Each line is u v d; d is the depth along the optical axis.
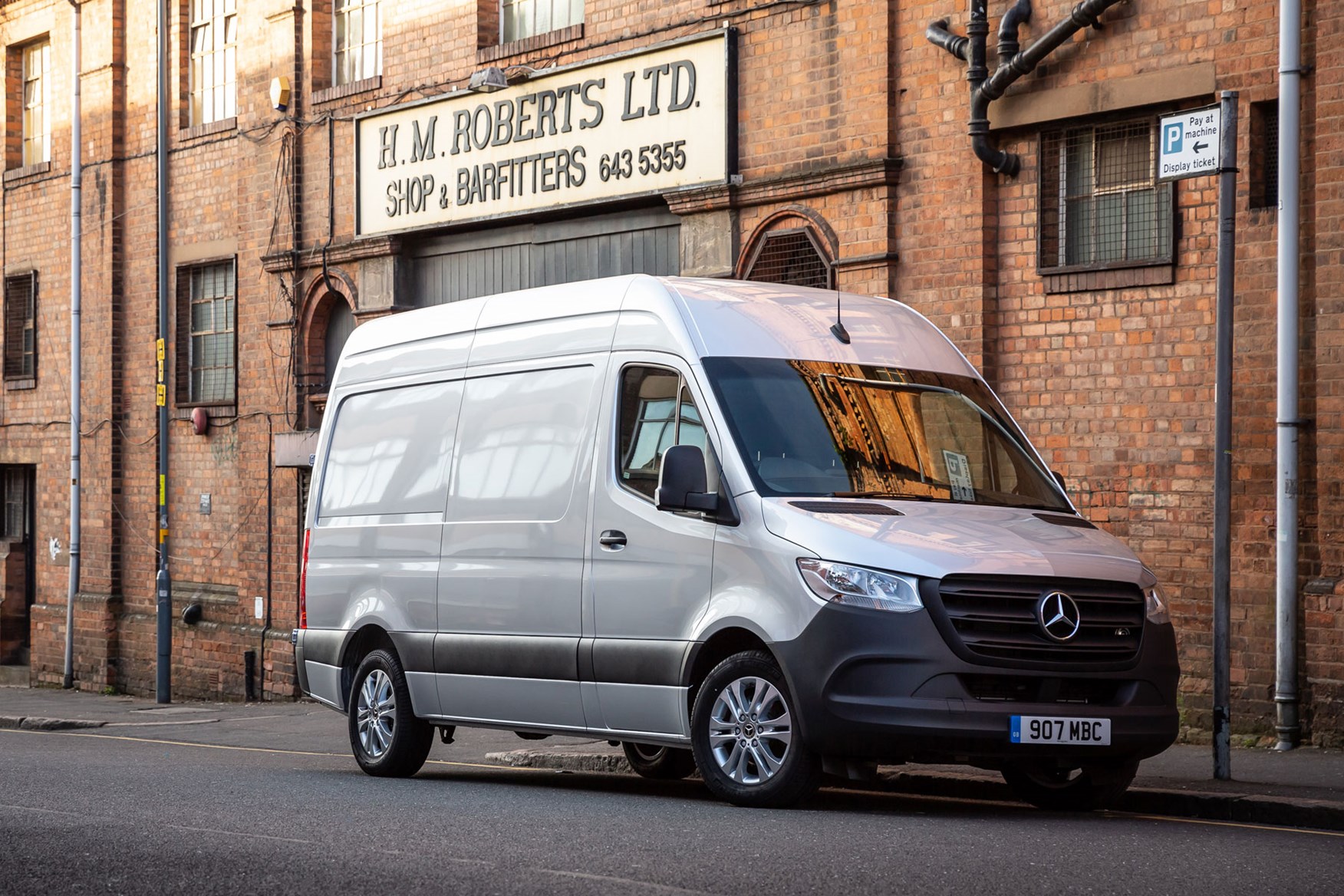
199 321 23.17
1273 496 11.88
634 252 17.11
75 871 6.30
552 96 17.55
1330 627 11.43
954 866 6.24
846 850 6.61
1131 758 8.22
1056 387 13.35
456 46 18.86
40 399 25.97
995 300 13.80
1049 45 13.06
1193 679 12.36
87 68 24.86
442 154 18.89
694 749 8.41
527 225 18.23
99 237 24.59
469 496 10.28
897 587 7.77
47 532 25.86
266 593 21.47
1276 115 12.15
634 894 5.67
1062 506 9.11
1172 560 12.55
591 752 11.99
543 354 9.92
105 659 24.17
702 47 15.99
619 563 9.02
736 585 8.30
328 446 11.85
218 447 22.53
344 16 20.81
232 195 22.28
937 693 7.69
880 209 14.47
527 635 9.64
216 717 18.92
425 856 6.51
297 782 9.94
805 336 9.22
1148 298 12.78
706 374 8.77
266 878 6.08
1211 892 5.84
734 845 6.73
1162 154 9.66
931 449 8.96
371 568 11.05
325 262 20.53
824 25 14.98
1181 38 12.52
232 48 22.69
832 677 7.78
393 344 11.42
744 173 15.70
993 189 13.84
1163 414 12.66
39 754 13.59
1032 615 7.88
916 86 14.30
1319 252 11.59
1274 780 9.55
